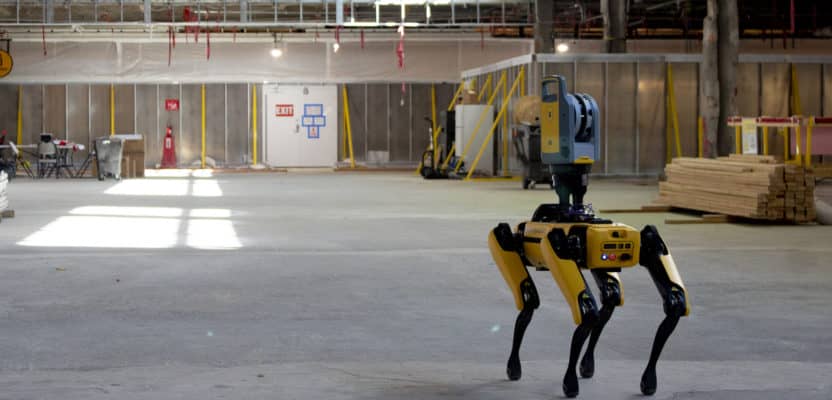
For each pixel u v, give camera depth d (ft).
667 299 15.43
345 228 45.88
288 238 41.47
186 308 24.82
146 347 20.16
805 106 92.99
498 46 117.91
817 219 48.75
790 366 18.39
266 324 22.75
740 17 120.26
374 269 32.04
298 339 21.03
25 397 15.53
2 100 112.06
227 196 68.18
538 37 95.14
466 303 25.71
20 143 112.27
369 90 117.19
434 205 60.23
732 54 85.10
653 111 90.22
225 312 24.30
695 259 34.91
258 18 103.24
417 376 17.34
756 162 50.44
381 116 117.39
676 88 90.84
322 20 99.71
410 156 117.80
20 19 92.63
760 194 46.88
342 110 116.98
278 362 18.81
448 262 33.76
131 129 114.01
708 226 47.78
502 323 22.93
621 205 59.93
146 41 113.29
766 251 37.29
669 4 116.06
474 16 100.48
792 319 23.61
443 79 117.80
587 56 88.58
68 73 112.88
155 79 114.11
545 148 16.71
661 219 51.62
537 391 16.25
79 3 93.86
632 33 119.55
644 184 82.43
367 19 99.71
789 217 47.55
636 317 23.65
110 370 17.74
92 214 53.01
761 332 22.03
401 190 75.61
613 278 15.51
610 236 15.12
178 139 114.83
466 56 117.91
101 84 113.29
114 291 27.45
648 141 90.27
